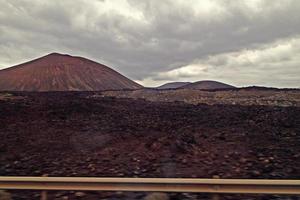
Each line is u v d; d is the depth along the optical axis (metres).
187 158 12.08
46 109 30.95
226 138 16.98
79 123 23.02
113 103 42.94
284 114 28.23
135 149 14.32
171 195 6.72
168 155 12.71
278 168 10.28
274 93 62.47
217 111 32.97
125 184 6.04
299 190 5.76
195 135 17.92
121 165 11.10
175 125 22.38
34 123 22.84
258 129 20.11
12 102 36.94
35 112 28.58
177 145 13.83
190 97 62.06
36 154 13.38
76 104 36.47
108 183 6.06
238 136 17.59
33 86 143.75
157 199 5.99
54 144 15.70
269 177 9.23
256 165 10.73
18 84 144.25
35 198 6.92
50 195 7.12
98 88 158.12
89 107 34.16
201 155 12.62
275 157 11.91
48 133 18.95
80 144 15.69
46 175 9.82
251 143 15.45
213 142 15.78
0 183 6.25
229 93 66.12
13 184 6.22
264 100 50.44
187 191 5.92
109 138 17.17
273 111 31.20
